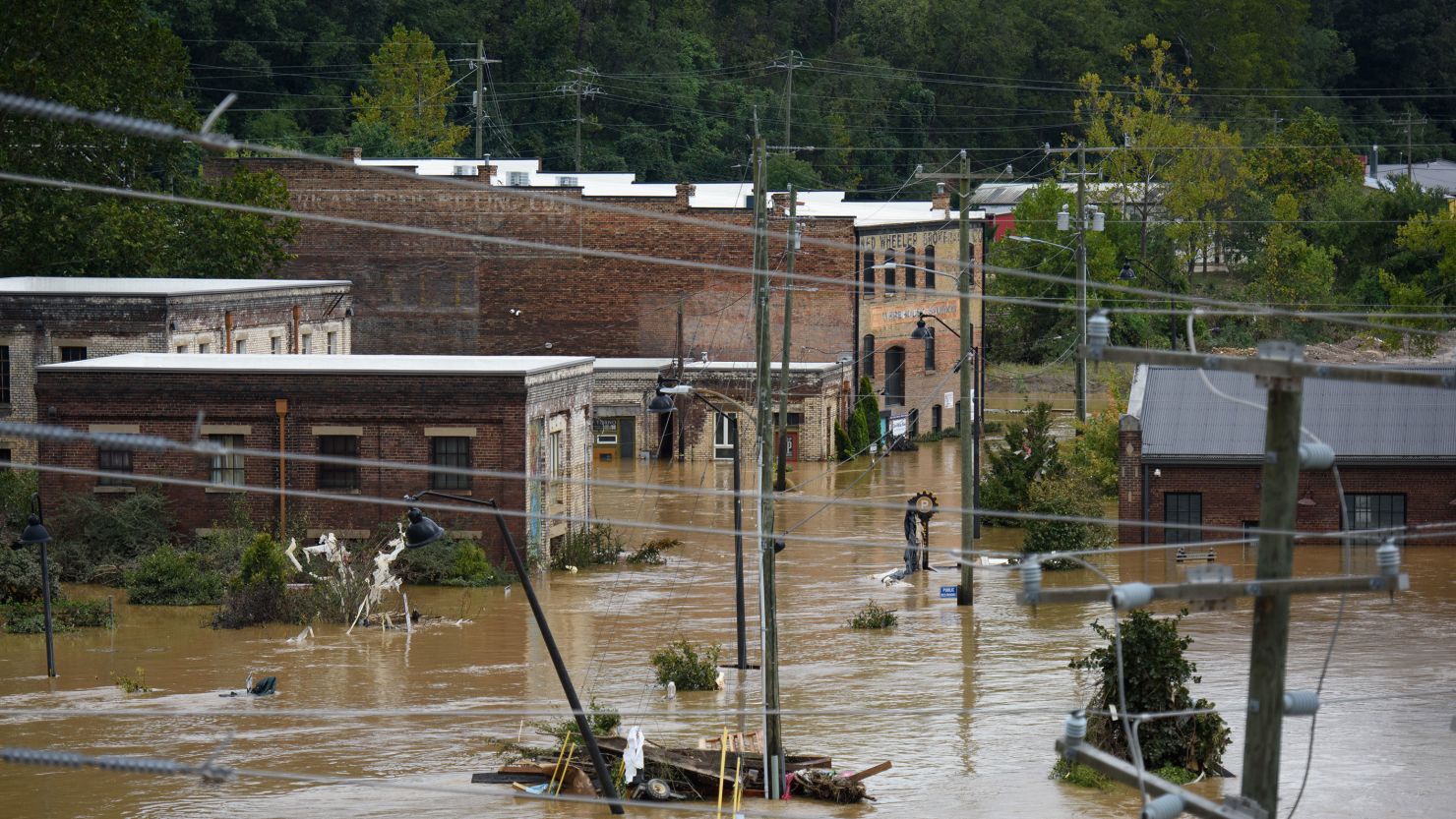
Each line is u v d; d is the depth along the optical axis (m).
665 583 108.25
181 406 110.81
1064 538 111.88
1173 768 61.31
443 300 173.62
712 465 162.00
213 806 60.41
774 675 61.28
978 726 70.69
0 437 120.44
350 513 110.62
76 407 111.50
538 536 111.88
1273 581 29.69
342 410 110.12
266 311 137.38
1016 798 59.75
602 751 63.00
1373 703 73.50
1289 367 29.89
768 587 61.50
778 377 161.88
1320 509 115.44
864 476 150.12
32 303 122.69
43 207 143.00
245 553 98.38
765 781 60.69
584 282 173.12
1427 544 114.12
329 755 67.19
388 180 172.75
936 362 190.50
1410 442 114.31
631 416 164.75
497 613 98.00
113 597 104.06
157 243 147.00
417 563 106.75
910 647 87.00
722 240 172.62
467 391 109.50
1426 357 146.50
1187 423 116.31
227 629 94.25
